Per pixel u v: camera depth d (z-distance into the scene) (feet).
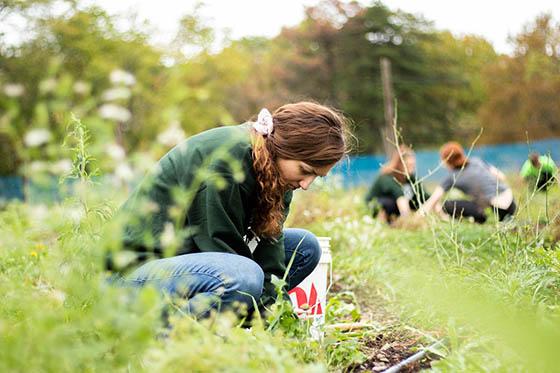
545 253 10.08
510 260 10.61
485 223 20.38
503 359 6.89
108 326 5.20
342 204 25.00
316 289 10.54
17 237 6.75
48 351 4.67
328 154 8.33
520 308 8.75
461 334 9.20
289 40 133.80
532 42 106.22
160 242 8.18
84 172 6.05
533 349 3.46
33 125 5.38
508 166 38.68
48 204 5.82
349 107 124.26
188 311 7.47
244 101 106.01
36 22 38.73
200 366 5.27
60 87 5.24
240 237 8.61
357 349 8.95
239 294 8.00
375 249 17.31
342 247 18.12
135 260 8.18
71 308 5.60
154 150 5.20
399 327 10.21
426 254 14.85
